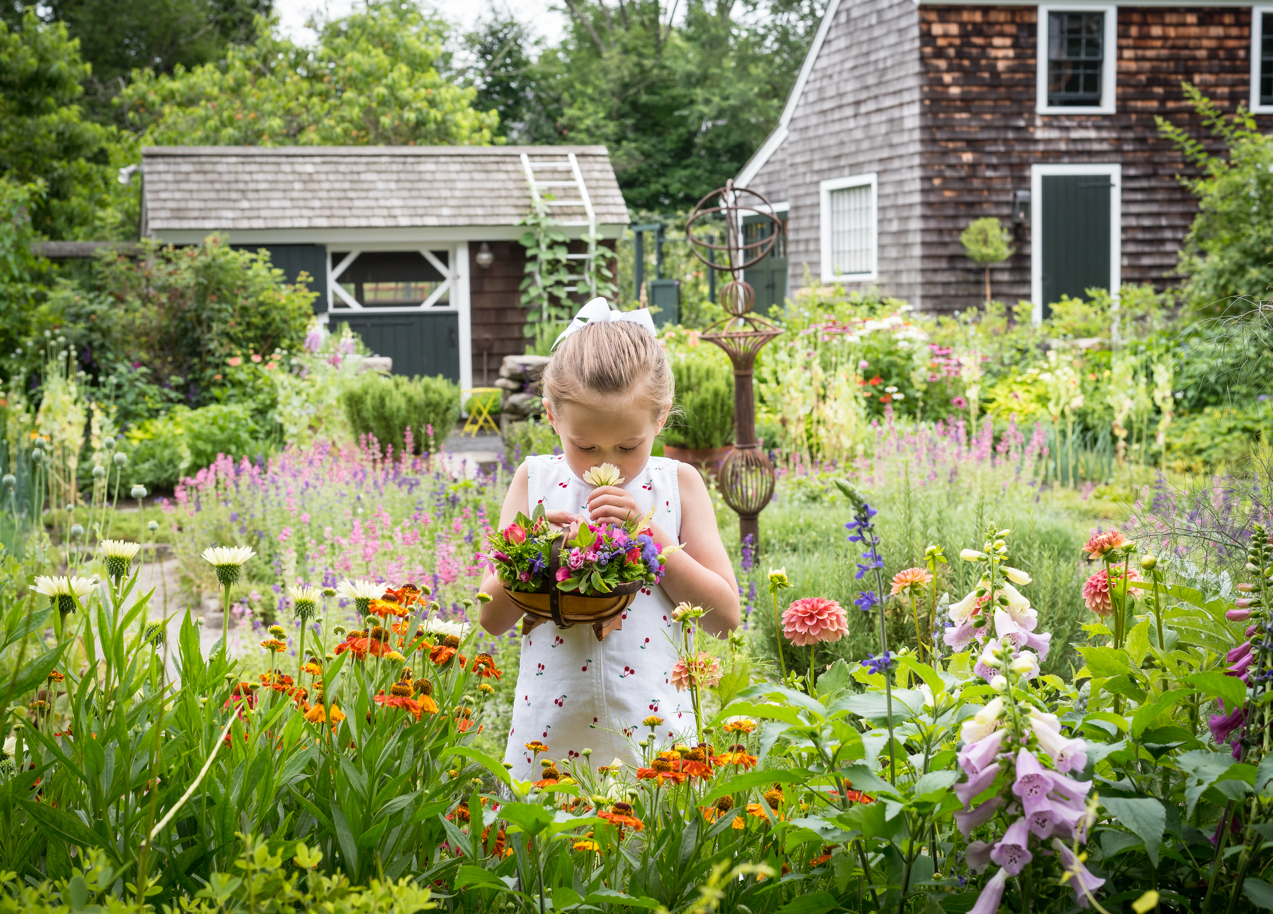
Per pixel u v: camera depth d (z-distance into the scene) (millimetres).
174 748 1383
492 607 1921
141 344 10102
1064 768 1131
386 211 12383
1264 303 2320
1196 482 2434
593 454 1803
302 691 1631
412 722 1491
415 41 22469
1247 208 10141
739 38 32094
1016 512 4754
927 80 13359
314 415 8828
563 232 12875
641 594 1869
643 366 1778
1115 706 1517
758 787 1425
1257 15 13727
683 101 30922
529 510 2014
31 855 1373
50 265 11062
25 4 25594
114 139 21891
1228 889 1246
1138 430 8148
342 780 1375
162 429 8477
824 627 1720
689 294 16703
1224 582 1895
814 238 15812
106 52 26703
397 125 20578
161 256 10961
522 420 8633
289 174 12383
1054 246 13734
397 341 12883
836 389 7496
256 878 1062
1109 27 13500
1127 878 1342
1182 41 13656
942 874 1323
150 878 1248
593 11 33375
